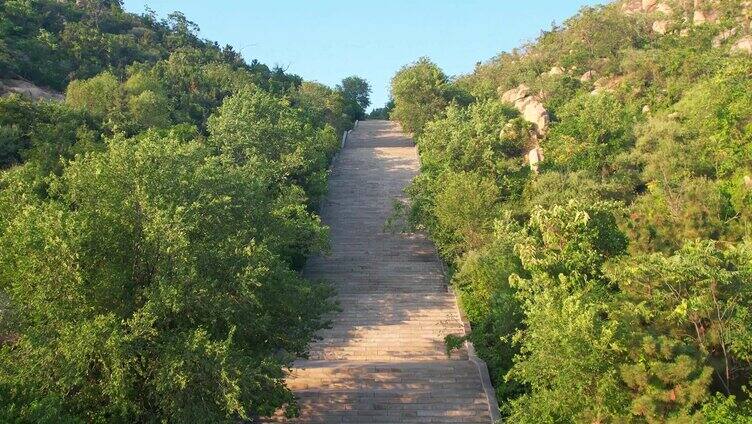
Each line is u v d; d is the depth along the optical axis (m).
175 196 17.56
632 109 40.09
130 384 14.27
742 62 31.45
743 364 16.12
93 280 15.16
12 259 15.71
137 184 16.45
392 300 28.83
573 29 60.16
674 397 13.99
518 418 15.93
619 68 49.72
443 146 39.75
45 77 53.47
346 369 22.44
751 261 16.42
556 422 15.34
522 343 18.70
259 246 16.78
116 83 47.97
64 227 14.77
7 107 36.47
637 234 22.98
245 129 35.97
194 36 87.06
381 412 19.98
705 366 14.50
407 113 55.38
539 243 21.91
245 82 61.44
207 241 17.36
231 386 14.10
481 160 36.03
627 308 16.16
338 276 31.52
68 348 13.68
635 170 33.09
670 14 58.16
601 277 19.53
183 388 14.02
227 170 22.02
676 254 17.23
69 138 36.56
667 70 43.59
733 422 13.31
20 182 19.06
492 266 22.84
